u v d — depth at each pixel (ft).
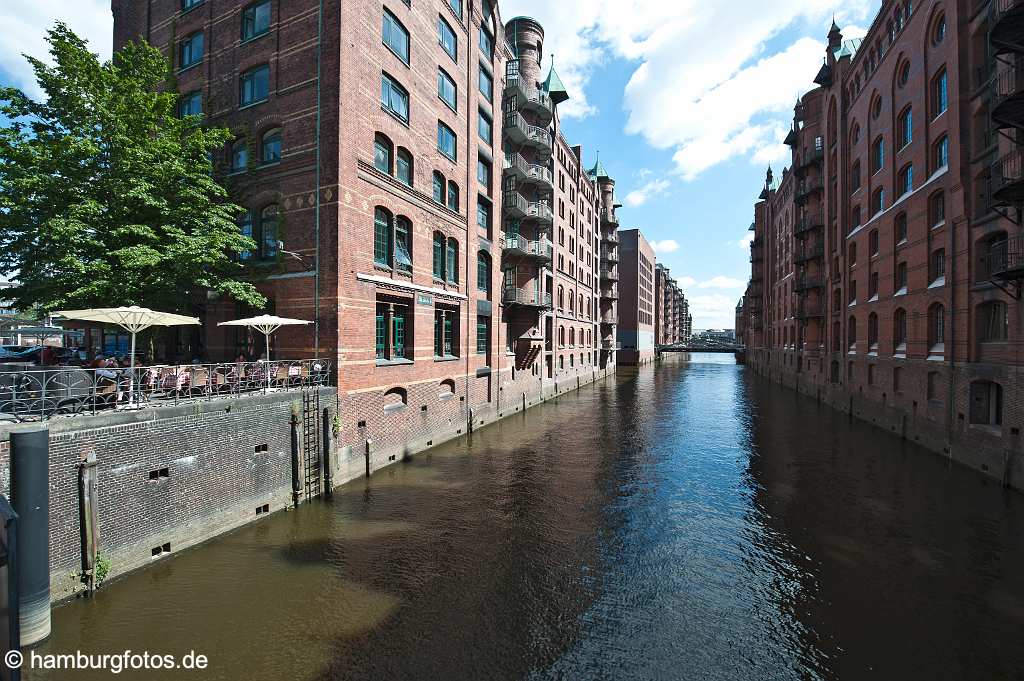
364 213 51.67
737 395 132.26
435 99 65.51
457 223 72.08
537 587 31.30
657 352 333.42
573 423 88.17
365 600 29.19
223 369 47.57
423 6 62.69
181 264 42.57
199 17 59.82
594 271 178.19
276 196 52.08
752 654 25.11
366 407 52.39
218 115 57.16
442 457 61.46
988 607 29.53
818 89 126.21
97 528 28.25
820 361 121.08
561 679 22.93
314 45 49.98
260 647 24.54
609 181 191.31
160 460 32.09
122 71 44.24
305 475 44.42
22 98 38.83
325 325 48.65
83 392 30.63
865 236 91.45
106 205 41.11
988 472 53.62
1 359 62.80
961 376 59.06
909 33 74.28
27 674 21.89
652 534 39.78
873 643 26.12
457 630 26.53
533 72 100.63
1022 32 44.55
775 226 182.60
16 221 37.88
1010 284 49.85
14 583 17.33
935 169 67.92
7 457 24.40
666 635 26.61
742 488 51.60
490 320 84.99
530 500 47.09
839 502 47.34
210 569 31.91
